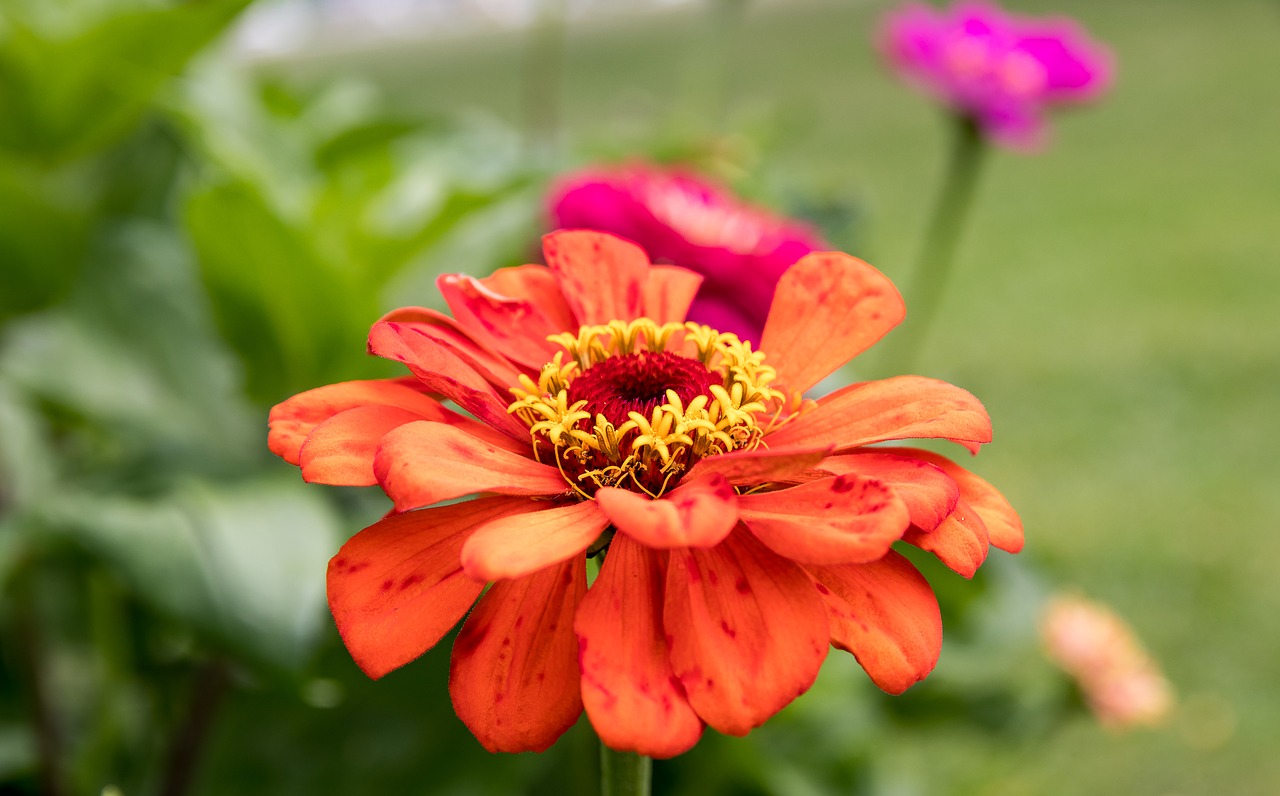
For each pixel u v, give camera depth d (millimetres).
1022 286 1063
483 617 191
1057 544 659
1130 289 1050
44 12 345
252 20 411
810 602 186
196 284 325
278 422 200
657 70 1946
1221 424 803
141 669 320
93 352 310
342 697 303
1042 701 392
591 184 289
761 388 209
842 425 206
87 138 336
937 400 202
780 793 334
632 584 189
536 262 333
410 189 346
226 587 271
